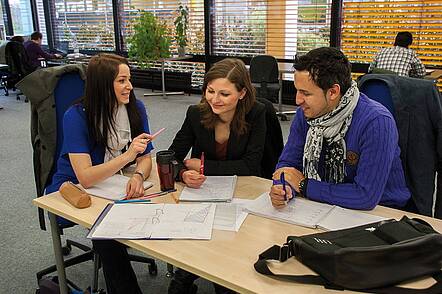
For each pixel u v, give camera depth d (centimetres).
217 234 138
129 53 738
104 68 185
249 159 197
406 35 476
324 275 110
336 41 616
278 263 119
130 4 798
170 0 750
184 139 205
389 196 170
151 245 132
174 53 771
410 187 182
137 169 190
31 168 409
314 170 170
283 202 154
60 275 187
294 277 112
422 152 179
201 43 740
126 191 172
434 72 512
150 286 230
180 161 197
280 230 141
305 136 179
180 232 139
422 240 109
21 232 287
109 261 170
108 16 827
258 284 112
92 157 193
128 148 191
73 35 889
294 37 649
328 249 112
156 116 600
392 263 107
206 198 166
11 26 967
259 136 201
